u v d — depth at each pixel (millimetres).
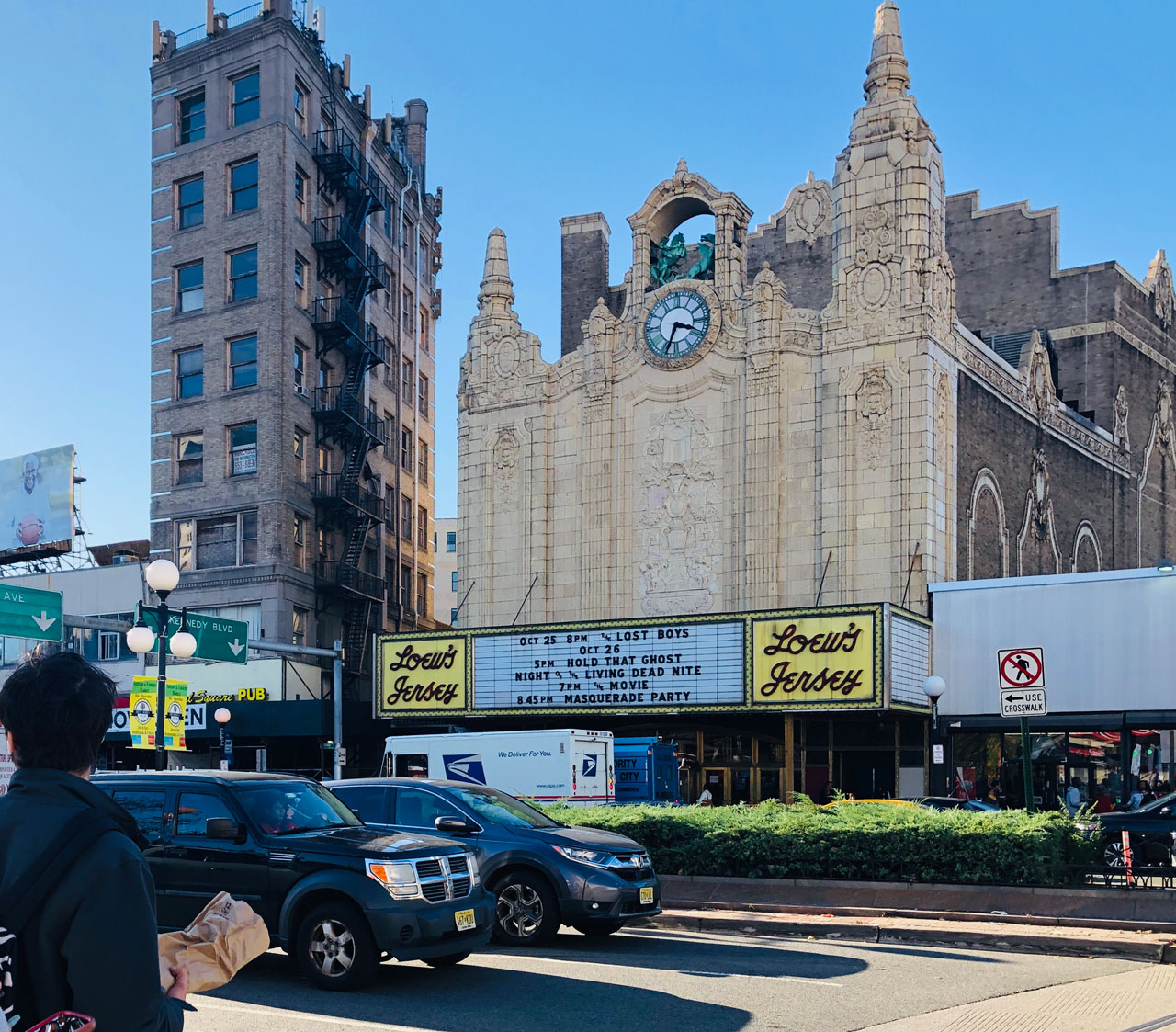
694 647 33125
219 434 50375
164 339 52250
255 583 48500
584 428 40156
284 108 51062
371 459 57750
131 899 3303
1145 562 52562
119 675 49688
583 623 34969
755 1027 9867
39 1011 3250
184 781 12719
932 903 16719
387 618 58469
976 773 33312
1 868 3309
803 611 31500
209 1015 10289
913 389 34531
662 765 29797
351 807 15242
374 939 11391
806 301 47281
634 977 12266
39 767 3541
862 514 34938
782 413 36719
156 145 53688
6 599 26531
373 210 56844
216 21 52938
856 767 34188
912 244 35250
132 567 50781
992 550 38281
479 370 42406
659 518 38562
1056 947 14516
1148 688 30984
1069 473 45250
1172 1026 9719
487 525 41594
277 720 44562
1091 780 32312
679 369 38688
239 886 12023
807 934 15938
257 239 50688
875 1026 9898
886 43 36844
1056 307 51469
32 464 58406
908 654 31766
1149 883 18016
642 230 40219
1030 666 18312
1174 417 56750
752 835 18422
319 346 53062
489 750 26938
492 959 13422
